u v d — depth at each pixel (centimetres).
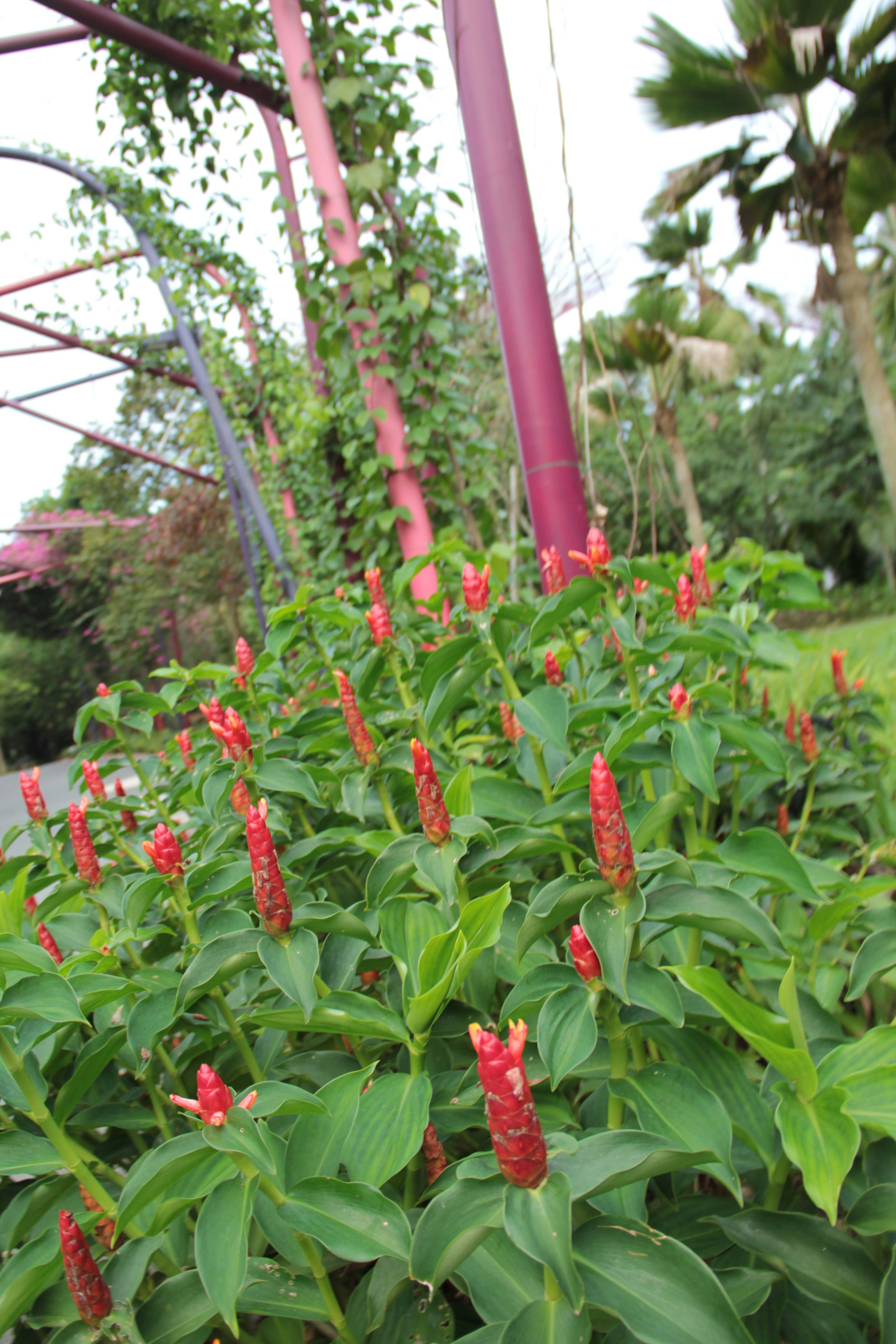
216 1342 113
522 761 172
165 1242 130
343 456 541
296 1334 125
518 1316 91
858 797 211
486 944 109
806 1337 112
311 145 457
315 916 123
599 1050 121
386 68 464
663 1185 133
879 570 1622
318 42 468
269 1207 110
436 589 455
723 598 221
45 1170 117
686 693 142
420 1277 82
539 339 324
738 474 1631
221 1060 150
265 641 217
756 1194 126
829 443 1575
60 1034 133
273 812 170
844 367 1541
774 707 405
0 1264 131
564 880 110
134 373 987
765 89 959
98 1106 143
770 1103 118
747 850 132
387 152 473
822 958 171
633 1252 91
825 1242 108
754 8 887
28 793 192
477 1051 83
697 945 138
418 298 445
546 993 109
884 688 397
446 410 450
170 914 165
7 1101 117
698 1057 119
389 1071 149
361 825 186
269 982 148
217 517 1602
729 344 1471
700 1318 84
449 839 132
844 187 1091
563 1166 90
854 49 942
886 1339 88
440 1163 129
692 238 1398
